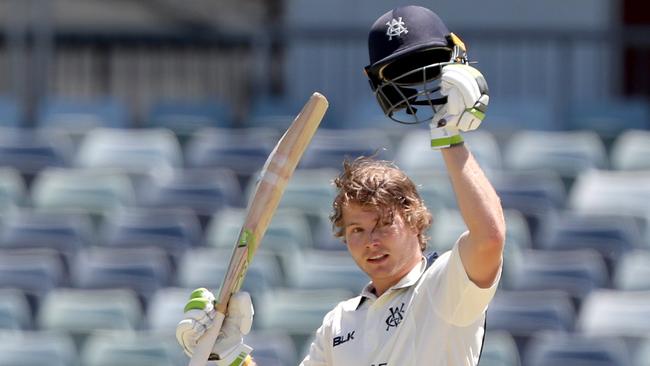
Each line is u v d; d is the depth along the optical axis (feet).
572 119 122.42
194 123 128.57
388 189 43.86
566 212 111.65
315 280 105.60
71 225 114.62
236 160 120.78
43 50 131.34
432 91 42.83
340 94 127.65
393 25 42.75
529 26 127.75
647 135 117.29
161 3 163.02
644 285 103.14
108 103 131.34
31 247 113.91
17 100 131.34
